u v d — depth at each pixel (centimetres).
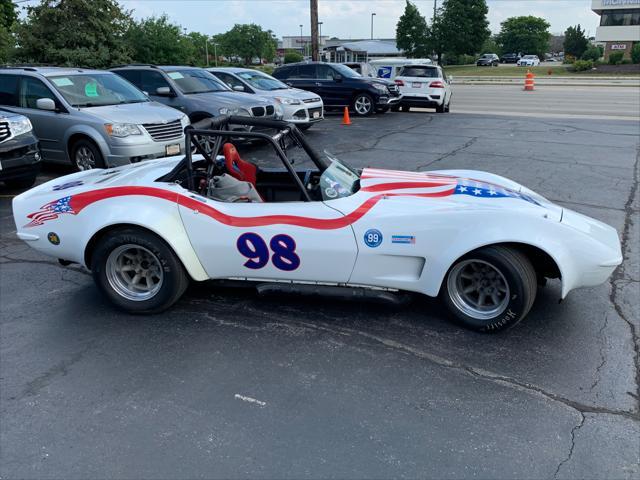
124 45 2345
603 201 744
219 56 8869
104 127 823
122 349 372
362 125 1543
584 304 434
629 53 5850
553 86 3497
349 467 264
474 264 377
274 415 303
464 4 6781
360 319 411
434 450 275
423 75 1855
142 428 293
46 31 2150
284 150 440
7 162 736
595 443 279
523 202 387
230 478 257
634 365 349
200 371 345
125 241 398
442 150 1130
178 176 436
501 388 325
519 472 260
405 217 370
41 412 307
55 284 484
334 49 5947
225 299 447
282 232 384
